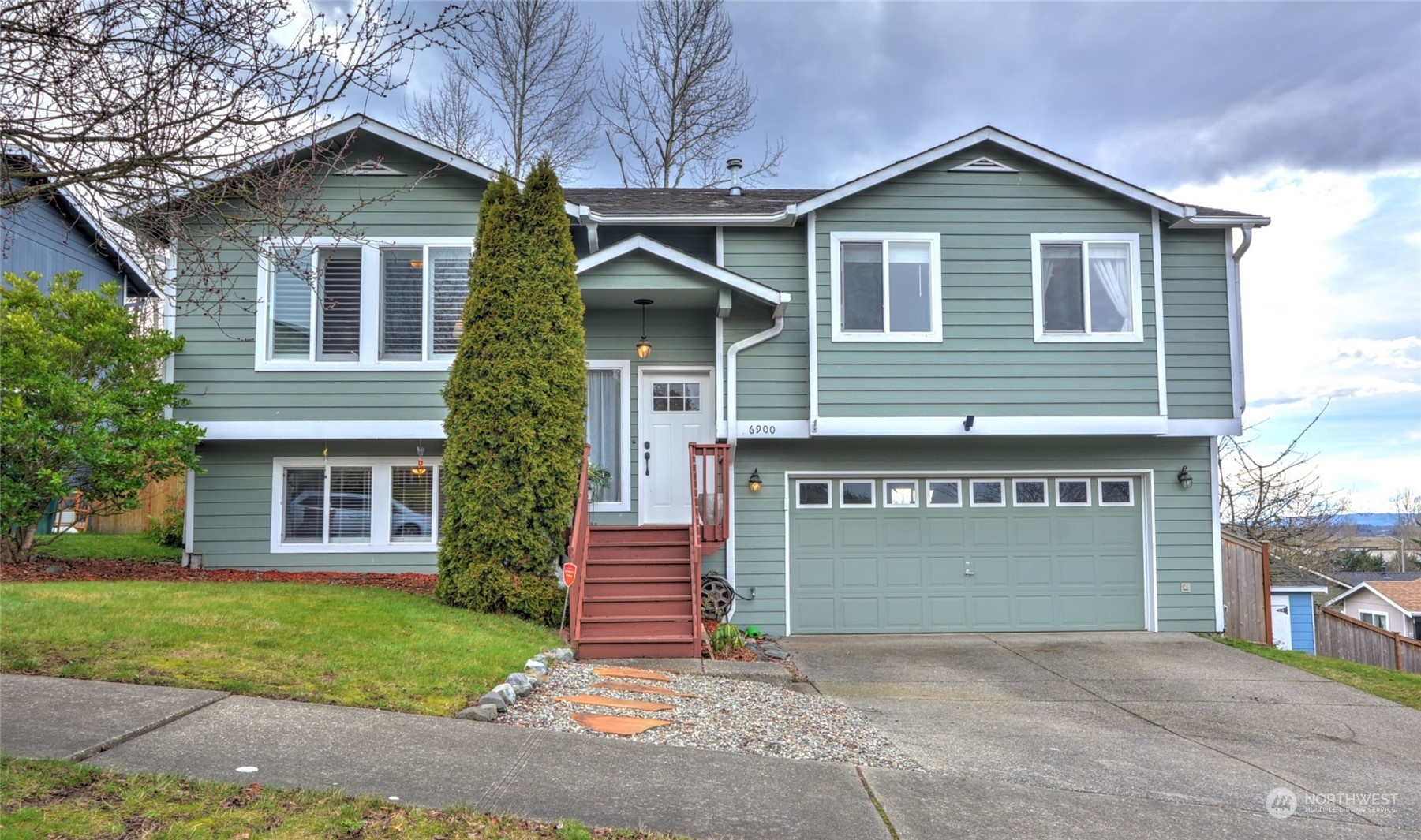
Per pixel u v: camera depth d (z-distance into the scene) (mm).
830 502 12258
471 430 9828
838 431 11539
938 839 4707
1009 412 11680
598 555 10812
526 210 10203
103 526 16984
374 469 12344
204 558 11969
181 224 5508
